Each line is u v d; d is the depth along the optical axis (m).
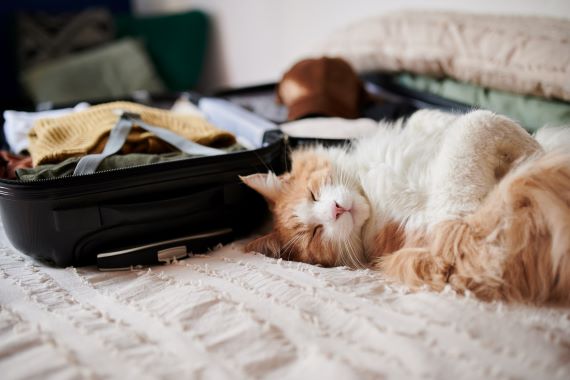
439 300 0.81
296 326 0.76
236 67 2.85
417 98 1.66
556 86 1.23
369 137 1.17
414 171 1.01
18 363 0.68
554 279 0.82
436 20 1.57
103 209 0.97
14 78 2.72
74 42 2.68
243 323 0.77
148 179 0.99
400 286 0.89
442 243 0.89
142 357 0.69
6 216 0.96
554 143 0.98
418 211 0.97
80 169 0.98
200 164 1.04
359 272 0.96
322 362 0.67
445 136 1.00
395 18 1.71
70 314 0.81
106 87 2.57
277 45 2.51
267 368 0.67
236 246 1.11
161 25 2.85
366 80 1.86
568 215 0.81
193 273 0.96
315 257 1.06
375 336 0.72
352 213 1.02
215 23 2.91
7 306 0.83
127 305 0.84
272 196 1.10
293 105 1.53
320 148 1.17
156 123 1.23
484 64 1.39
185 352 0.70
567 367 0.65
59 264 1.01
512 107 1.39
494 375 0.63
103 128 1.13
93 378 0.65
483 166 0.92
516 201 0.85
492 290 0.83
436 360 0.66
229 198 1.10
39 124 1.22
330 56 1.70
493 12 1.68
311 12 2.29
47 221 0.95
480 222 0.87
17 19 2.60
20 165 1.11
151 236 1.04
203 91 3.16
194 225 1.08
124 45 2.69
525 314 0.78
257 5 2.54
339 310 0.79
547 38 1.28
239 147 1.20
